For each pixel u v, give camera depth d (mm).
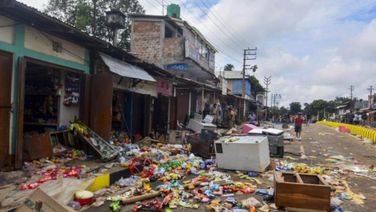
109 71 11352
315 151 16719
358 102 85250
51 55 9016
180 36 27906
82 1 30250
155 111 17938
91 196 6352
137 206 6219
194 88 25828
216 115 29078
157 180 8484
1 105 7371
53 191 6082
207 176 9086
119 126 14258
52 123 10250
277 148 13703
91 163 8914
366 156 15500
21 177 7039
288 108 125250
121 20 18672
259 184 8586
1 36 7332
